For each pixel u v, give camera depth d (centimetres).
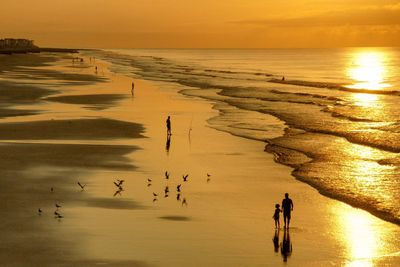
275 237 2309
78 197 2839
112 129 5009
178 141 4544
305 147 4281
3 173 3294
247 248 2178
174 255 2084
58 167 3481
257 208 2723
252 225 2462
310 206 2769
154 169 3534
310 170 3519
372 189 3045
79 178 3228
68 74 12738
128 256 2059
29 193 2891
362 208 2720
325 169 3544
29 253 2070
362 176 3341
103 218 2503
